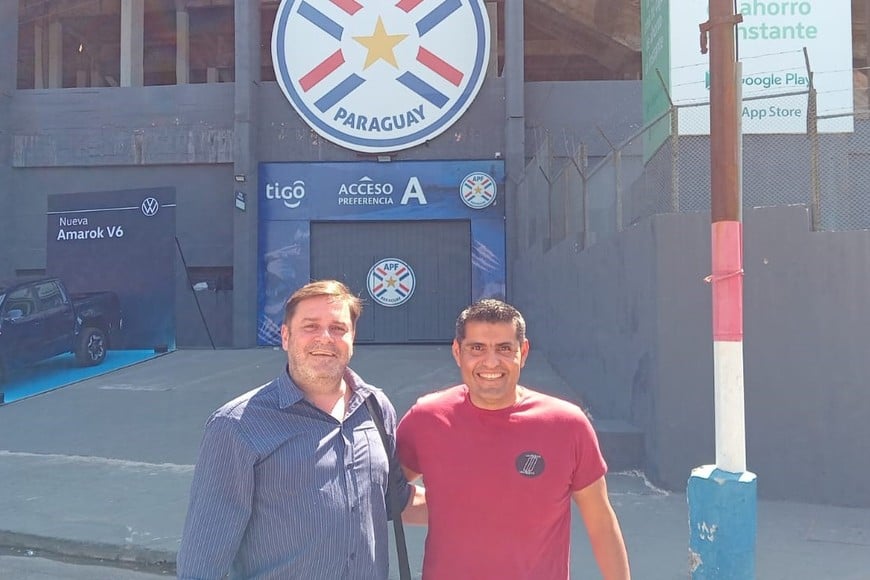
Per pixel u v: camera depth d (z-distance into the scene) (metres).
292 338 2.62
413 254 18.53
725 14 4.39
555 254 12.71
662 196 9.00
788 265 7.33
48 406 12.10
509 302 17.88
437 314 18.44
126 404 11.96
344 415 2.67
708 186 9.50
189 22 23.02
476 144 18.38
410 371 13.45
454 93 18.22
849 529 6.48
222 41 24.52
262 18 22.95
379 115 18.30
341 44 18.28
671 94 9.57
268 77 24.44
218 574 2.37
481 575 2.70
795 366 7.29
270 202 18.53
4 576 5.81
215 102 18.77
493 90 18.39
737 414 4.19
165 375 14.02
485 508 2.72
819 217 7.45
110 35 24.55
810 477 7.23
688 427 7.50
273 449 2.44
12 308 13.30
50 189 19.30
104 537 6.41
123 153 18.97
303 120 18.44
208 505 2.42
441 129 18.22
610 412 9.30
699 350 7.50
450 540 2.75
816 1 9.81
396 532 2.78
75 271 16.34
